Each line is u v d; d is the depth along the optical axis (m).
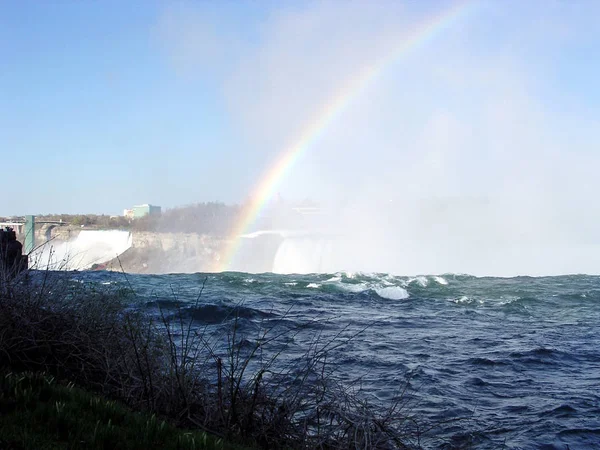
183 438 5.73
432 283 33.81
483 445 8.55
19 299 8.41
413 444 7.71
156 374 7.92
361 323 19.02
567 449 8.53
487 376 12.50
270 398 7.56
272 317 18.86
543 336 17.23
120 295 11.48
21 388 6.26
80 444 5.15
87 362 7.94
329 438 7.06
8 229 12.59
